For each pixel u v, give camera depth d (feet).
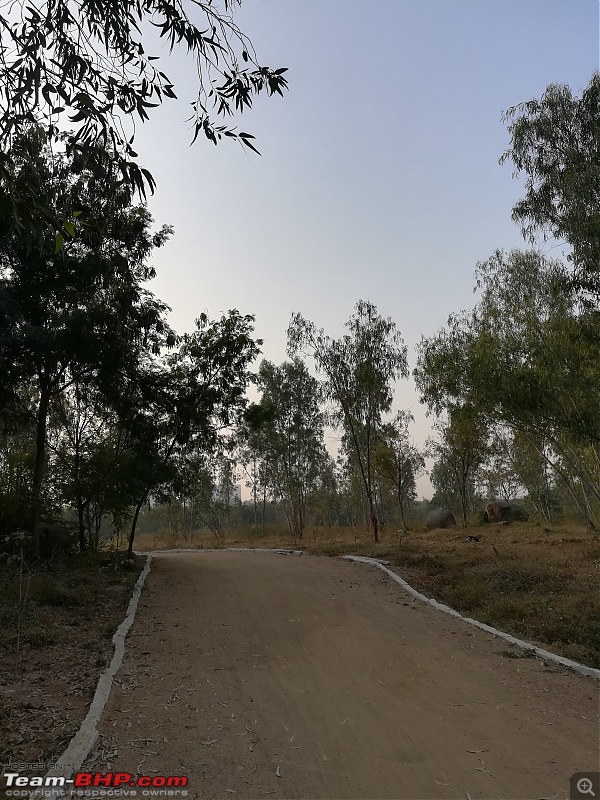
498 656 25.59
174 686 21.93
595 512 102.06
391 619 33.30
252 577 49.96
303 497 123.54
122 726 17.85
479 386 56.75
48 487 62.13
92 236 36.91
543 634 28.73
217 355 60.34
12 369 48.93
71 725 17.84
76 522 69.15
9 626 29.43
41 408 54.54
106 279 49.83
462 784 14.10
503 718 18.30
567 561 49.65
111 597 41.16
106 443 64.49
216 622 33.50
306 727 17.81
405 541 77.10
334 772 14.85
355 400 86.69
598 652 25.59
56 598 37.19
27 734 17.22
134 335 54.34
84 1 15.90
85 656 26.27
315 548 74.79
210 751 16.11
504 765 15.06
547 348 52.80
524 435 84.58
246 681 22.54
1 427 59.77
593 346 49.26
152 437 59.72
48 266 47.26
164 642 28.91
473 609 35.88
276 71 17.38
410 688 21.43
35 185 19.12
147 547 100.94
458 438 110.52
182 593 43.27
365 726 17.83
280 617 34.45
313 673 23.49
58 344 47.26
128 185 17.25
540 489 117.80
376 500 154.61
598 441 53.93
